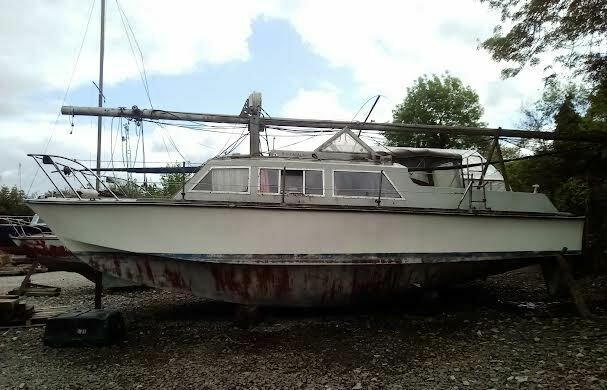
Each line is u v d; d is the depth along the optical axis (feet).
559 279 26.58
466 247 24.72
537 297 30.48
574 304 25.68
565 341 19.93
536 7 26.18
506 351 19.20
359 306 25.76
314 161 24.16
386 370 17.79
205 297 23.79
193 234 22.18
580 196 38.42
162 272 23.13
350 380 16.80
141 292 34.88
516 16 27.53
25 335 22.50
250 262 22.38
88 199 22.50
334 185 23.89
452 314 25.90
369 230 23.30
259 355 19.63
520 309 26.91
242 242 22.33
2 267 51.01
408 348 20.34
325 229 22.80
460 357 18.85
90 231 22.31
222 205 21.97
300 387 16.30
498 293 31.78
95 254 23.03
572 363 17.12
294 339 21.80
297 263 22.58
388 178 24.70
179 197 23.26
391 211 23.41
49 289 35.17
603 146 31.91
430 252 24.13
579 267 32.86
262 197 23.18
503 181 31.30
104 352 20.12
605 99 36.24
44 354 19.85
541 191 41.45
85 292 35.99
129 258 22.98
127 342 21.54
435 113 84.84
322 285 23.66
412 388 15.97
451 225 24.50
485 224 25.12
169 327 23.97
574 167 36.94
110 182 25.67
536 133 28.99
